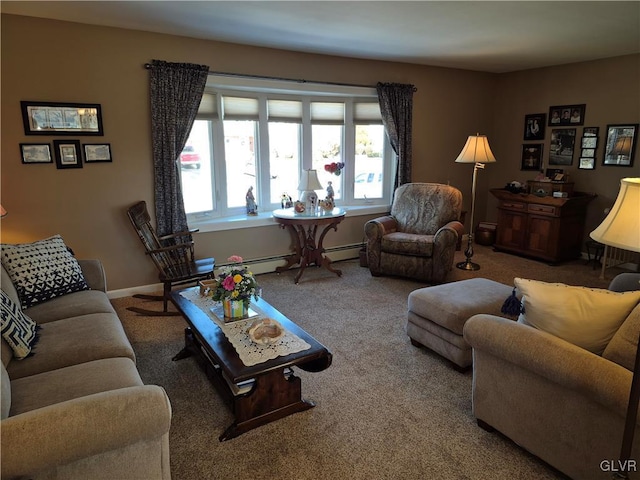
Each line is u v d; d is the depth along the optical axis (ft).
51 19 11.02
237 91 14.74
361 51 15.05
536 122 19.04
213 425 7.18
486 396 6.78
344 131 17.29
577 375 5.19
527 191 17.87
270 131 15.81
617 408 4.84
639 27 12.03
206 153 14.52
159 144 12.82
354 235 17.80
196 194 14.55
